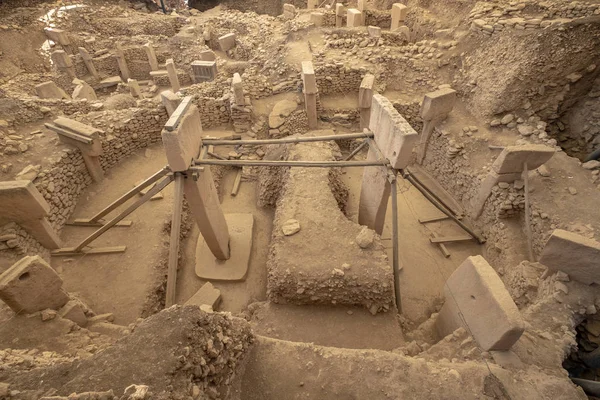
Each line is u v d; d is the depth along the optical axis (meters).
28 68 14.75
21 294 4.25
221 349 2.99
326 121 10.77
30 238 6.32
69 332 4.43
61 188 7.35
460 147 8.55
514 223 7.15
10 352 3.72
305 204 6.84
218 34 16.94
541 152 6.55
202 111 9.98
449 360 3.90
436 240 7.84
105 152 8.56
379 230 7.37
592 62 8.25
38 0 17.36
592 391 3.95
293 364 3.58
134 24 18.08
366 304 5.64
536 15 9.03
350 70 10.91
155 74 15.61
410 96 10.66
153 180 5.61
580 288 4.70
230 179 9.60
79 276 6.43
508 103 8.53
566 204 6.58
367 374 3.49
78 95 12.18
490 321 3.73
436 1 13.10
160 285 6.48
